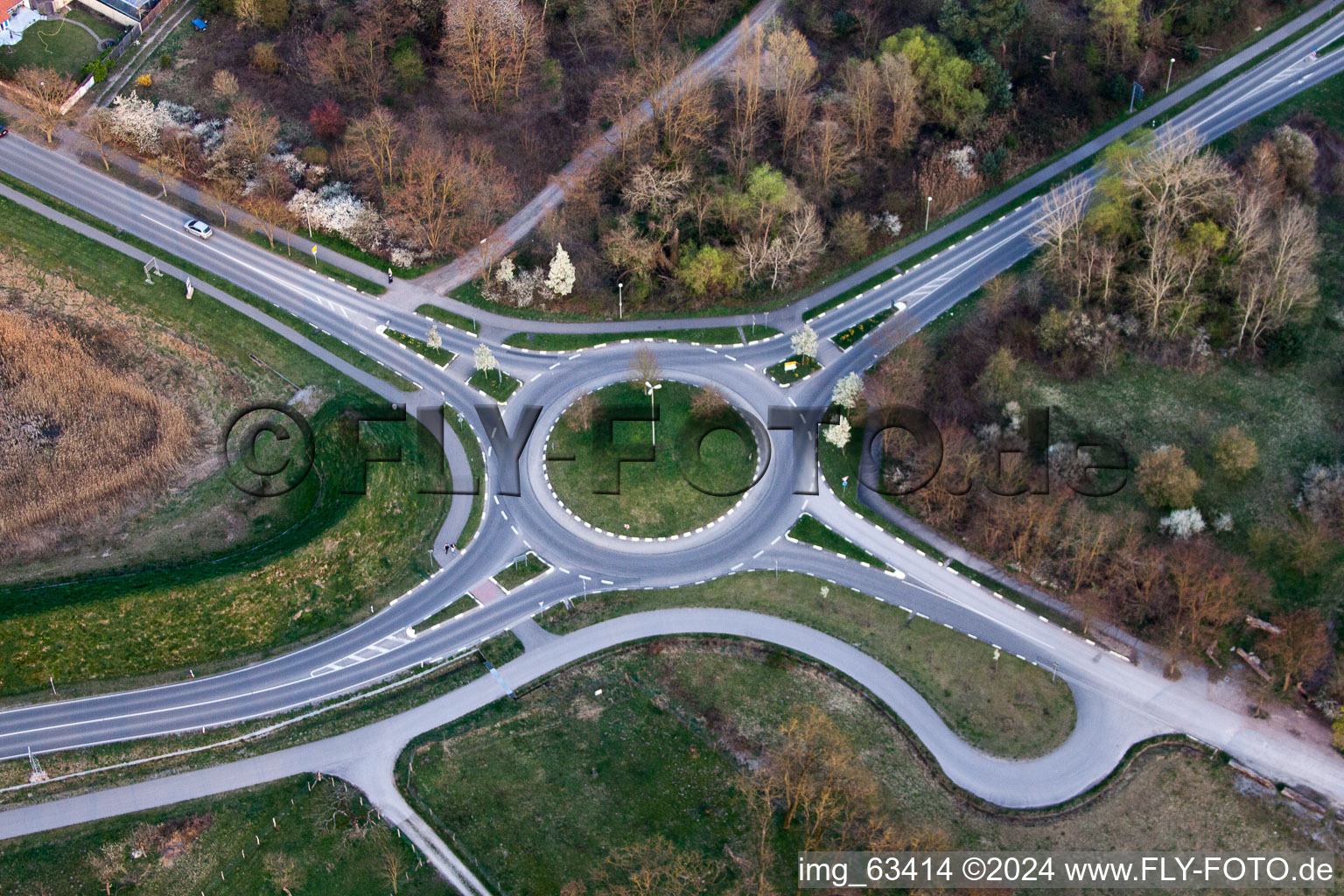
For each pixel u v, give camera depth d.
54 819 126.69
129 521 152.38
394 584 145.50
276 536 151.75
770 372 164.38
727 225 173.00
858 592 144.38
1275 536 144.88
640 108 185.88
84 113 185.25
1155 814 127.25
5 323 164.12
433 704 135.25
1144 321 162.62
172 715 134.00
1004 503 149.25
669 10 194.00
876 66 182.62
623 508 151.50
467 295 172.75
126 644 138.25
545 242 174.25
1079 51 192.38
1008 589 144.75
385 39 189.00
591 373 164.50
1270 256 157.75
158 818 126.94
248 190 178.38
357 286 172.75
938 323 168.00
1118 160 164.38
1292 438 153.50
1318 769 129.50
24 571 146.75
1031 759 131.25
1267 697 134.75
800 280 174.00
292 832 126.19
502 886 122.12
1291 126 181.88
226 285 170.75
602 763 130.38
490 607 143.25
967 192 181.62
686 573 146.00
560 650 139.50
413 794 128.38
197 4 198.75
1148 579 140.25
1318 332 162.25
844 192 179.38
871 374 163.50
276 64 189.50
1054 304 165.25
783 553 147.88
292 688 136.62
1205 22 194.38
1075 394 159.25
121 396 161.38
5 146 180.38
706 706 134.88
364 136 173.38
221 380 163.50
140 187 178.88
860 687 136.50
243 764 130.75
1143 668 137.88
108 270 170.00
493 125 184.62
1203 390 158.75
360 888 122.31
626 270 172.50
